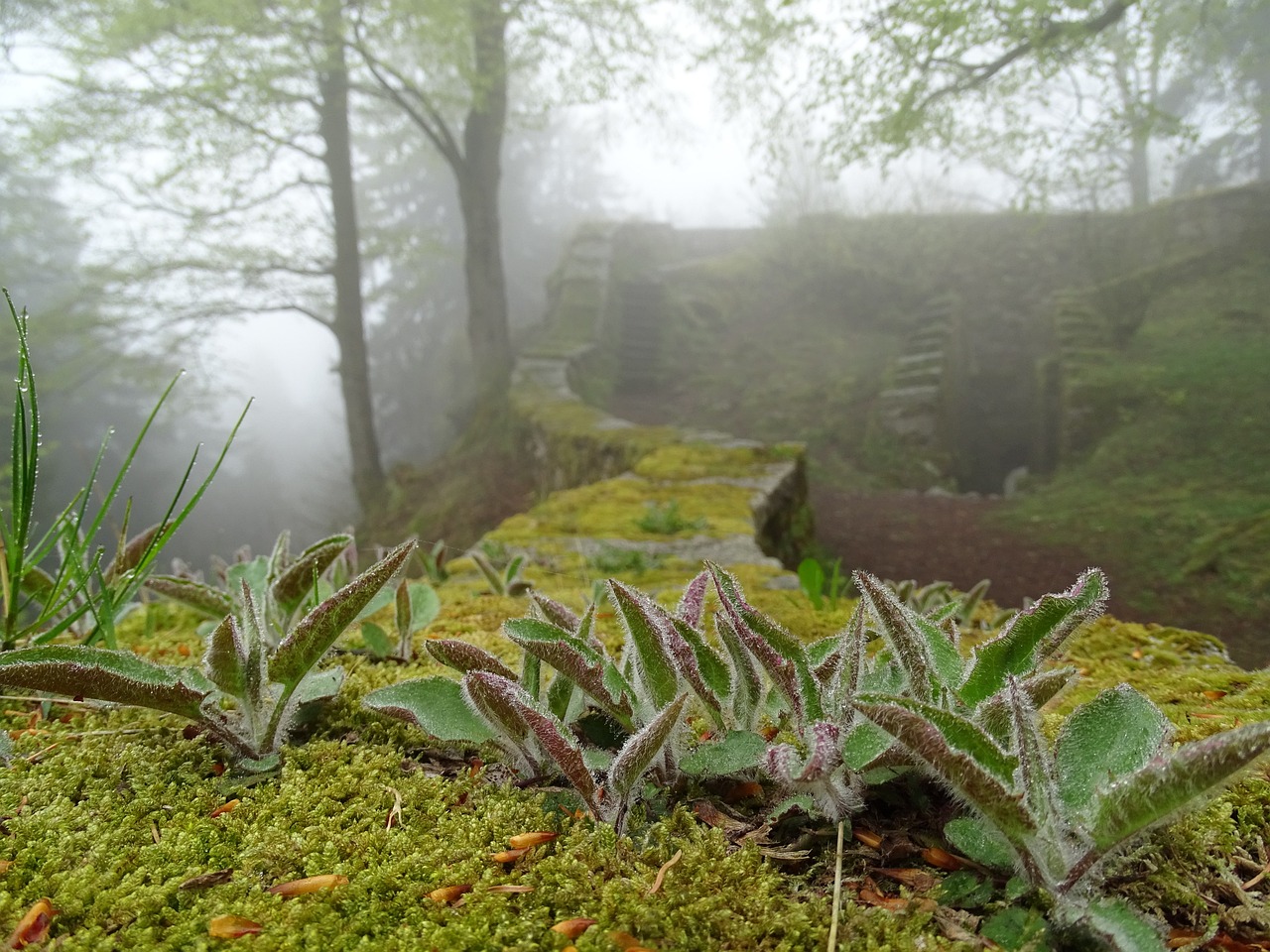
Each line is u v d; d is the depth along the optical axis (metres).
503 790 1.12
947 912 0.87
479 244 14.12
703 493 5.59
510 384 12.53
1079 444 9.41
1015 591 6.37
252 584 1.75
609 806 1.02
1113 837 0.78
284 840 1.00
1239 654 5.18
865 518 8.70
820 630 2.30
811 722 1.01
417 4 10.52
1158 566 6.47
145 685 1.10
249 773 1.20
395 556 1.14
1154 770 0.73
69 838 1.01
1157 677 1.71
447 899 0.90
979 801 0.78
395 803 1.11
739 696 1.13
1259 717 1.34
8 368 14.49
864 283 14.59
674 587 3.01
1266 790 1.06
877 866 0.97
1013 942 0.79
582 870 0.92
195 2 10.07
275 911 0.87
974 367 13.69
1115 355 10.23
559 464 9.06
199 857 0.99
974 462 12.59
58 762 1.24
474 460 12.48
